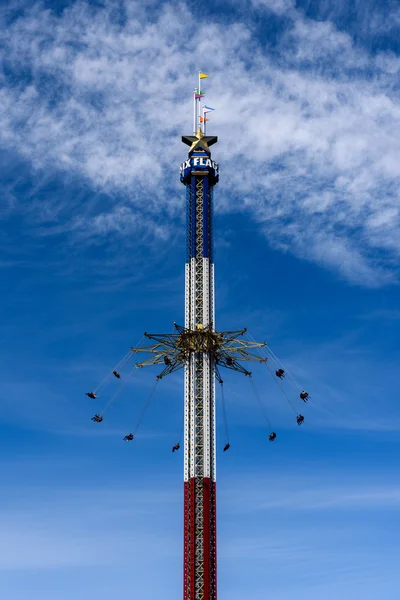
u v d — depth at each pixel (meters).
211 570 196.25
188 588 194.00
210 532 199.12
